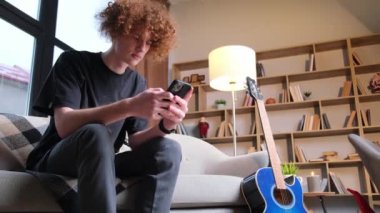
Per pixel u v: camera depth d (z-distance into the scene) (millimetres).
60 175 1031
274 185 1678
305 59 3803
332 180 3133
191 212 1544
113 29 1196
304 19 3975
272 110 3740
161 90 1030
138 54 1200
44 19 2619
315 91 3662
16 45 2414
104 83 1216
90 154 853
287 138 3604
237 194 1669
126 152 1157
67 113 987
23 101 2436
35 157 1147
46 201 1005
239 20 4250
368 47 3633
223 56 2572
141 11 1200
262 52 3812
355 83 3357
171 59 4344
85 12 3203
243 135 3584
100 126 910
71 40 3010
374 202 2984
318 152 3492
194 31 4395
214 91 4047
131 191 1102
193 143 2387
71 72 1125
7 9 2311
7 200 957
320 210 3264
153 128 1178
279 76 3627
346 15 3820
